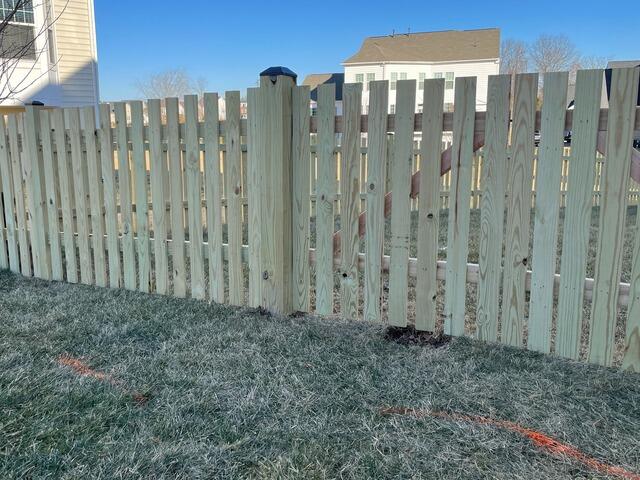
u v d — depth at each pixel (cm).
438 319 367
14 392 238
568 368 274
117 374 267
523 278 283
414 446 206
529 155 269
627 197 252
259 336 318
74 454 196
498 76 269
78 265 461
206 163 362
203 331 327
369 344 308
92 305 376
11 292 408
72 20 1198
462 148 285
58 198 435
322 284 341
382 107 302
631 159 248
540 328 285
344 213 325
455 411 233
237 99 343
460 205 291
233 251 366
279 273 350
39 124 425
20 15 1054
